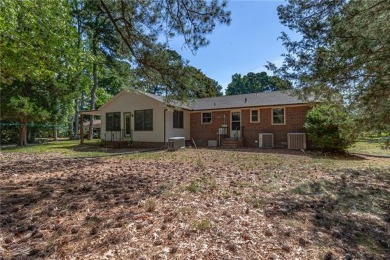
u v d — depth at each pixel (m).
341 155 10.08
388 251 2.45
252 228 2.84
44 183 5.26
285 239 2.59
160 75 7.00
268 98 14.98
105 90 31.61
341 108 5.85
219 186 4.81
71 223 2.98
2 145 17.97
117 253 2.26
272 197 4.12
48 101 17.48
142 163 8.34
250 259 2.18
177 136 15.85
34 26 7.09
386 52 3.58
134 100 16.09
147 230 2.74
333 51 3.98
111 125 17.25
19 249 2.34
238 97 17.19
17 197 4.16
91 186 4.93
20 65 7.69
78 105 28.41
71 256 2.21
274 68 5.03
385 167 7.07
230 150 12.63
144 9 5.64
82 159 9.61
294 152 11.38
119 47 7.10
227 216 3.20
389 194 4.44
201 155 10.52
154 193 4.32
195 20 5.36
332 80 4.37
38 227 2.85
